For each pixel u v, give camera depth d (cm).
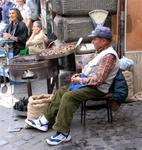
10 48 617
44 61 472
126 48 529
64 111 394
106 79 410
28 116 451
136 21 522
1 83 644
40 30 627
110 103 436
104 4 526
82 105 443
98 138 411
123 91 417
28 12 719
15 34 622
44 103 446
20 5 738
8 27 643
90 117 472
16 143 409
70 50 486
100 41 405
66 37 528
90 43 534
